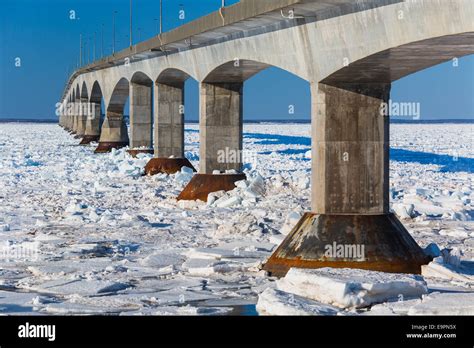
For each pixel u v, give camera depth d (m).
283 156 63.31
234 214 29.97
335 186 20.00
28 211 31.44
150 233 26.00
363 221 19.58
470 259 21.20
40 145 82.06
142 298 17.02
